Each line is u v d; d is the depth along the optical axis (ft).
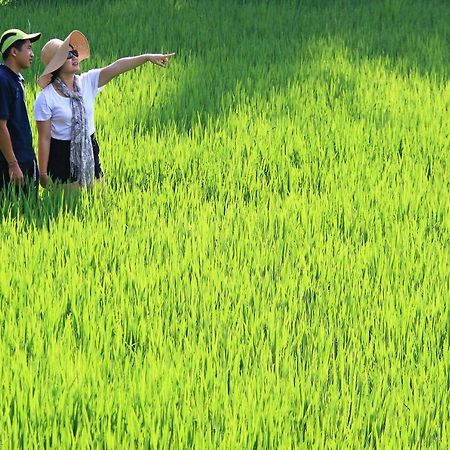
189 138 77.20
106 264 54.34
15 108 60.13
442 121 83.46
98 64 102.01
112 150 73.77
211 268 53.72
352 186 67.67
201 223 60.13
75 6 133.28
